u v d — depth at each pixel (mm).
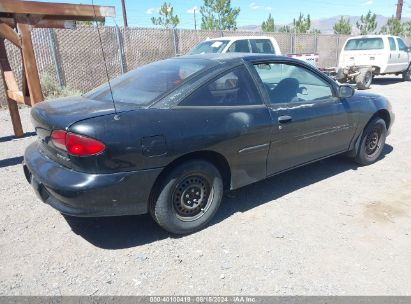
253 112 3479
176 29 14203
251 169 3598
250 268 2834
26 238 3266
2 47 6379
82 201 2756
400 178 4574
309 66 4191
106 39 12367
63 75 11602
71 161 2764
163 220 3125
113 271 2814
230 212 3729
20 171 4969
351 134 4582
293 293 2561
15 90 6266
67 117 2863
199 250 3078
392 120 5184
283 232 3330
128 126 2809
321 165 5066
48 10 4863
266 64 3818
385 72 14047
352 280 2688
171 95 3137
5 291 2592
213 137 3172
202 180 3283
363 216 3604
